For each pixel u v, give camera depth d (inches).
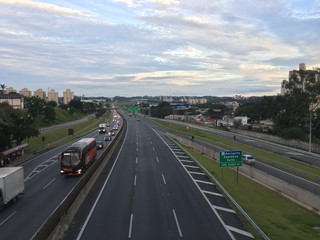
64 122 6250.0
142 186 1369.3
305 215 1099.3
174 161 2060.8
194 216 967.6
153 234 818.8
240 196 1222.9
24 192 1296.8
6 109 2272.4
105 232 834.2
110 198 1175.0
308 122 3700.8
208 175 1600.6
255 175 1700.3
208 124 6328.7
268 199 1272.1
